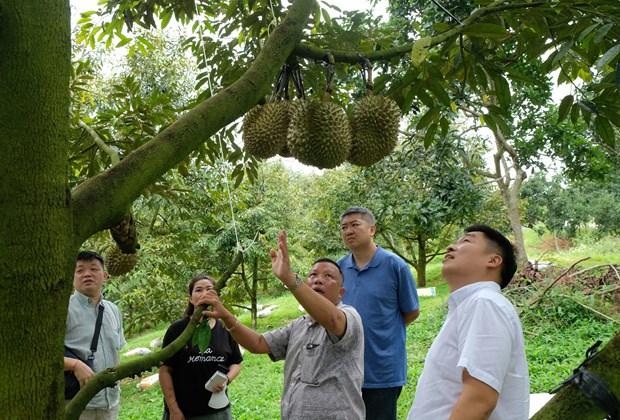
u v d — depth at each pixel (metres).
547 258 12.45
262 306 14.74
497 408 1.67
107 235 3.51
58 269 0.94
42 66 0.96
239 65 2.87
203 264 9.41
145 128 2.93
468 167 8.41
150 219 7.03
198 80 3.00
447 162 7.37
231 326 2.62
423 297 11.36
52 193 0.95
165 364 3.25
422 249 13.28
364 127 2.14
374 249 3.29
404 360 3.23
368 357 3.09
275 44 1.46
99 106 4.85
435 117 2.47
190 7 3.01
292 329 2.71
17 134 0.93
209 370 3.24
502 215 12.02
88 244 5.56
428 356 1.88
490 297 1.69
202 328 1.25
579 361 5.52
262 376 7.08
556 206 16.31
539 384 4.93
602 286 7.53
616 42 2.02
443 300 10.01
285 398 2.58
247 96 1.35
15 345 0.89
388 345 3.12
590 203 16.23
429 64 2.18
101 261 3.36
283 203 11.59
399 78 2.31
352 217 3.25
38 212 0.92
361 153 2.17
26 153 0.93
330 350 2.44
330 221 12.36
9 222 0.91
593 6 1.86
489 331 1.62
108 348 3.37
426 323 8.21
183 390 3.23
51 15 0.98
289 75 2.07
